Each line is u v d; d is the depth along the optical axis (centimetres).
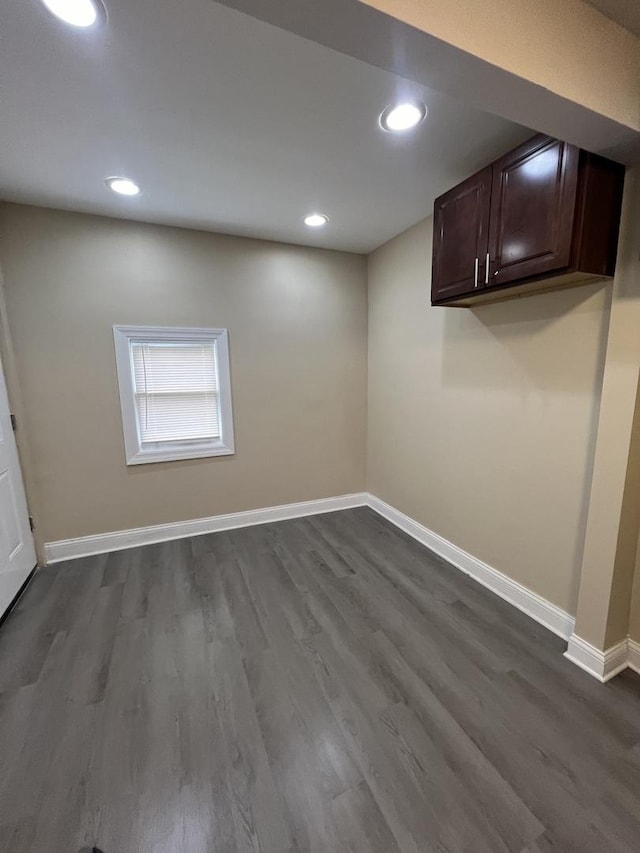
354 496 382
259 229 292
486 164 202
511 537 224
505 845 109
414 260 290
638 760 133
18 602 228
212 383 315
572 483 188
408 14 89
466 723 147
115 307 275
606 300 167
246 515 339
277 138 179
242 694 162
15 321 250
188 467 313
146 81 142
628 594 171
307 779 127
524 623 206
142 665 178
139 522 302
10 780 127
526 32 106
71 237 259
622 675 170
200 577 254
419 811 117
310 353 344
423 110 159
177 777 128
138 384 293
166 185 222
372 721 148
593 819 115
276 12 85
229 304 308
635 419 154
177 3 112
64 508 278
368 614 214
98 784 126
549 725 146
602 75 120
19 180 214
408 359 306
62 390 268
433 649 187
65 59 130
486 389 234
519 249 173
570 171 149
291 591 237
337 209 258
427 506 296
